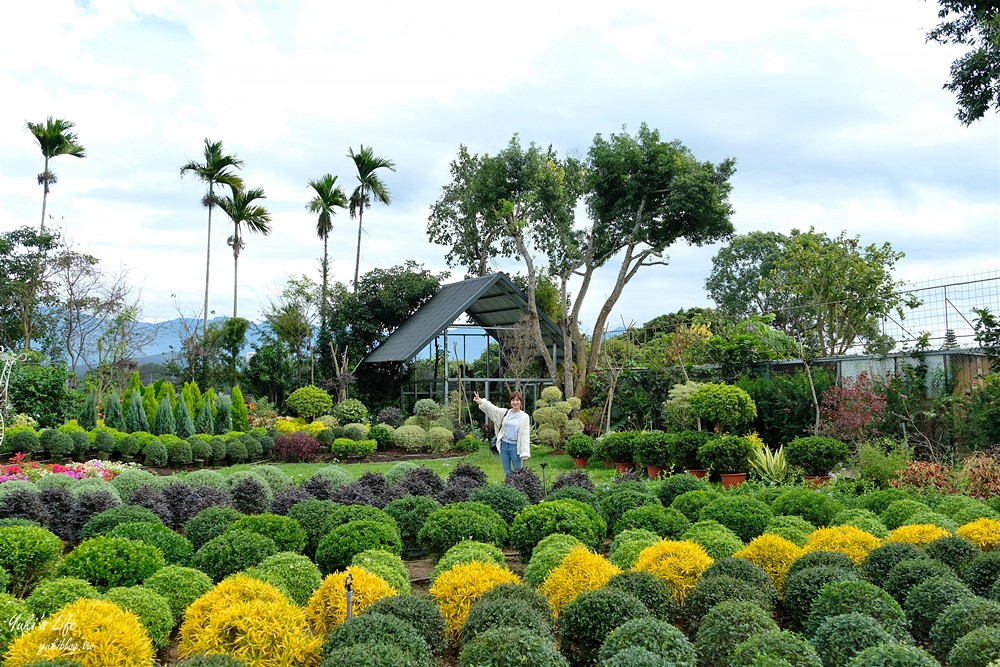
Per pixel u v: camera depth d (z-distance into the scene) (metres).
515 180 26.61
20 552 5.39
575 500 7.75
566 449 16.41
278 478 9.85
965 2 16.25
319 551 6.29
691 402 14.98
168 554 6.03
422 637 4.14
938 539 5.83
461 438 19.97
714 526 6.81
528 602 4.61
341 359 28.58
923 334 14.18
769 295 38.84
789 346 18.12
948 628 4.39
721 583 4.82
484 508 7.37
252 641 3.92
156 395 22.08
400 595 4.53
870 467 10.10
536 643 3.70
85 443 15.48
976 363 13.10
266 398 26.36
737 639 4.06
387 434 19.81
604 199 26.44
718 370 18.31
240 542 5.96
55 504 7.54
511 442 11.34
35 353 20.55
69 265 25.39
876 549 5.64
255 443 16.89
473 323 26.17
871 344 15.96
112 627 3.81
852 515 7.43
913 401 13.61
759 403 15.83
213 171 29.83
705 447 12.49
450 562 5.76
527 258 25.38
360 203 32.53
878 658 3.64
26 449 14.67
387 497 8.60
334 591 4.69
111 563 5.25
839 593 4.56
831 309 20.73
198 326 28.77
